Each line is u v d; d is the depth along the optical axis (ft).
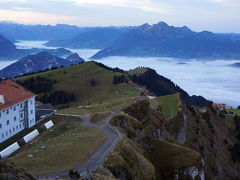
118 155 141.28
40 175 113.80
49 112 308.19
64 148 154.30
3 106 215.72
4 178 86.22
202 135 445.37
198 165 209.77
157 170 202.18
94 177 112.68
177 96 486.38
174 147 223.92
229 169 439.63
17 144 199.21
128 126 223.10
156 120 312.71
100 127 215.51
